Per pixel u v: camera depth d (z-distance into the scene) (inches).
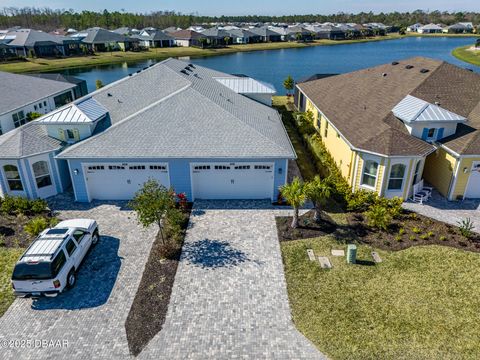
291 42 5157.5
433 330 508.4
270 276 609.9
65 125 858.1
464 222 715.4
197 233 727.7
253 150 804.0
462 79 1007.0
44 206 804.0
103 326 516.4
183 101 909.2
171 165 812.0
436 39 5920.3
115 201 853.8
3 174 825.5
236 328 511.8
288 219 772.6
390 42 5472.4
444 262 639.8
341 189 845.2
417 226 740.0
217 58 3703.3
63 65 3043.8
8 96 1258.0
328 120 1062.4
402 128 870.4
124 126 847.1
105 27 6392.7
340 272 617.6
